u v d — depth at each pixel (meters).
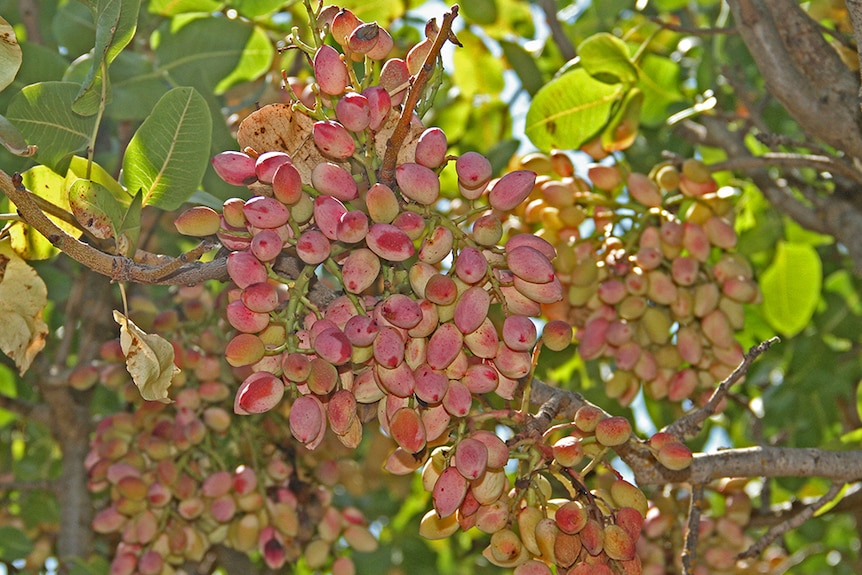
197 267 1.12
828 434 1.64
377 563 1.87
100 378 1.46
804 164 1.32
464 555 1.90
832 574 2.16
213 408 1.39
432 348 1.08
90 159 1.14
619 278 1.32
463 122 1.77
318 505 1.42
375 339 1.07
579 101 1.36
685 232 1.32
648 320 1.32
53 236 1.07
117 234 1.12
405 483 1.73
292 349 1.09
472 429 1.11
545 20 1.56
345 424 1.08
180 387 1.40
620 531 1.08
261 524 1.38
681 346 1.32
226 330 1.41
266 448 1.42
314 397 1.09
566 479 1.10
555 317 1.33
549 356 1.48
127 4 1.14
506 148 1.53
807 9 1.43
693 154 1.67
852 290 1.76
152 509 1.38
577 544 1.07
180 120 1.14
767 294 1.58
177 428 1.38
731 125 1.66
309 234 1.09
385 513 1.91
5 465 1.91
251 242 1.09
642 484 1.21
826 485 1.95
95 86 1.15
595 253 1.33
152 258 1.13
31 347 1.17
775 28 1.26
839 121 1.25
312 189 1.11
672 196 1.36
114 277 1.08
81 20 1.43
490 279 1.10
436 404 1.09
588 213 1.33
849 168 1.31
